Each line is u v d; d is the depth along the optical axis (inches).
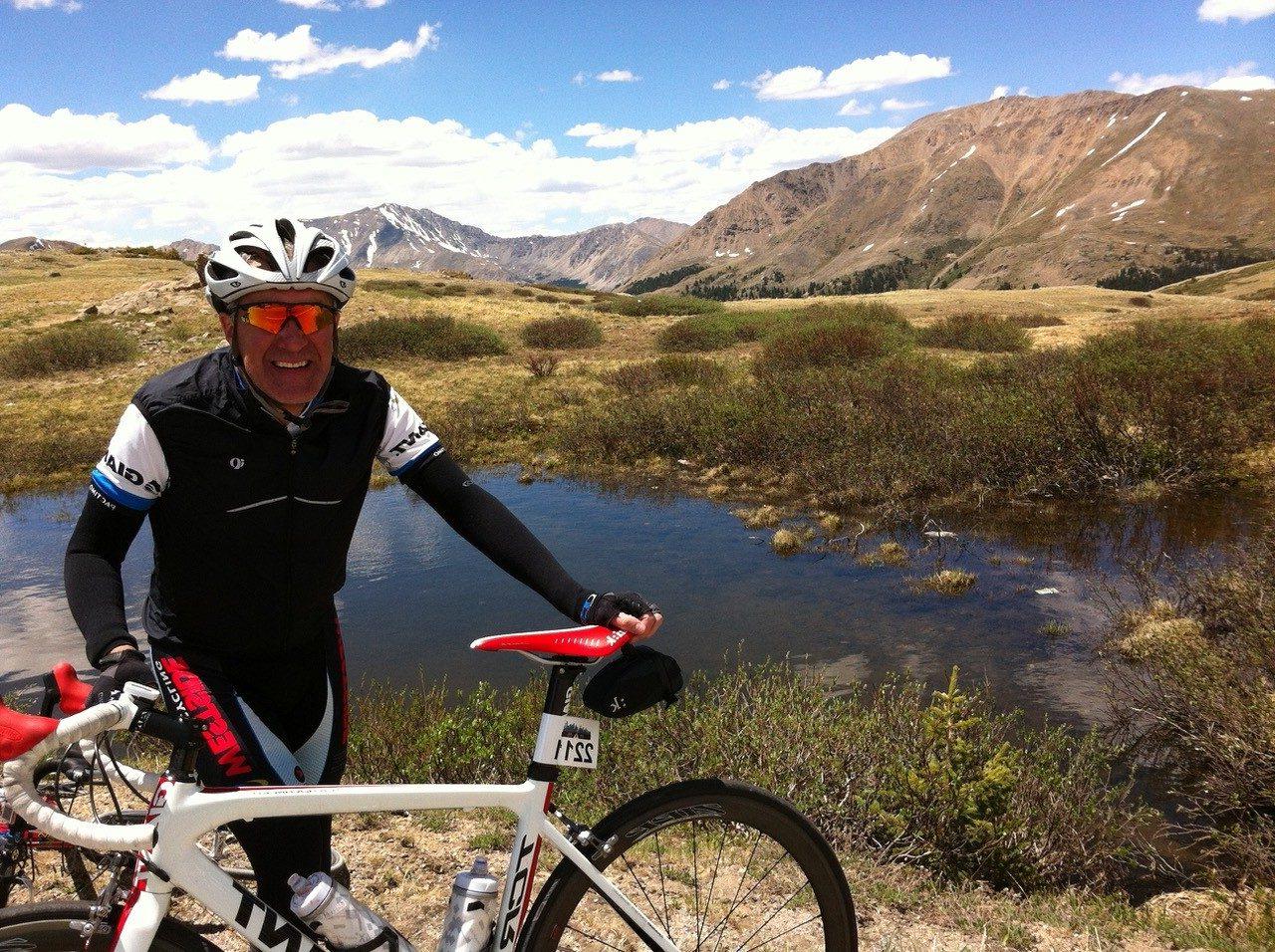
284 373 74.8
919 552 481.4
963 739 203.3
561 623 409.4
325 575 81.5
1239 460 596.7
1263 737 215.9
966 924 141.9
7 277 2647.6
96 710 63.7
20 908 68.5
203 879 67.7
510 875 76.0
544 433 868.6
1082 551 466.6
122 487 74.4
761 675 334.3
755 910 130.0
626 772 204.2
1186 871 193.0
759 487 656.4
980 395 724.7
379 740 237.8
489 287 2662.4
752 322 1644.9
